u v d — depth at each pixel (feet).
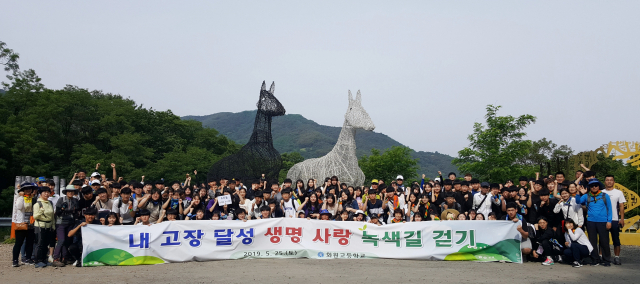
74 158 106.73
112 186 36.04
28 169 93.15
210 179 51.83
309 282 25.45
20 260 36.19
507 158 79.82
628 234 46.52
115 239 32.01
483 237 34.09
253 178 50.03
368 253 34.27
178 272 28.81
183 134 156.04
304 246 34.35
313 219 34.73
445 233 34.27
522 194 38.47
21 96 107.86
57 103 106.32
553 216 34.40
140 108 146.30
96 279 26.86
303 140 597.52
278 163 51.16
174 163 117.08
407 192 43.04
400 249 34.32
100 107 118.83
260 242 34.19
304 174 53.62
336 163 51.83
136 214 35.78
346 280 26.03
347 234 34.58
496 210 37.70
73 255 32.50
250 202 38.24
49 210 32.40
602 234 32.81
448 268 30.48
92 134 116.06
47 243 32.53
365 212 40.68
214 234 33.68
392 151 111.45
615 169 100.94
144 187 37.04
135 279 26.76
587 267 31.81
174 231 33.09
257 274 27.84
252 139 51.70
